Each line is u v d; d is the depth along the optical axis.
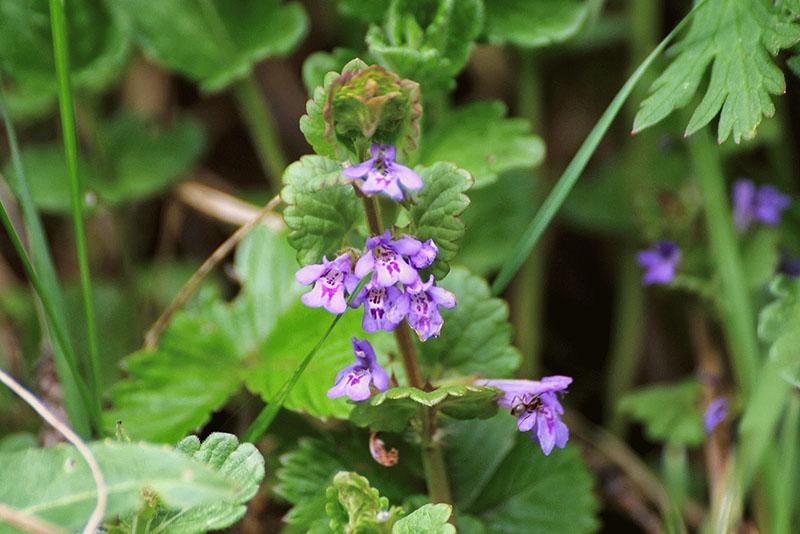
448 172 0.55
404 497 0.60
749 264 0.67
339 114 0.54
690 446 0.69
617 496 0.68
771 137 0.68
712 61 0.59
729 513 0.61
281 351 0.63
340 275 0.54
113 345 0.72
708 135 0.67
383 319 0.54
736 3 0.59
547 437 0.56
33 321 0.71
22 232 0.68
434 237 0.55
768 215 0.67
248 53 0.69
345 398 0.59
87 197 0.71
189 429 0.61
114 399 0.62
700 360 0.68
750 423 0.60
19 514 0.52
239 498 0.55
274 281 0.65
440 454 0.58
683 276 0.68
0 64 0.68
